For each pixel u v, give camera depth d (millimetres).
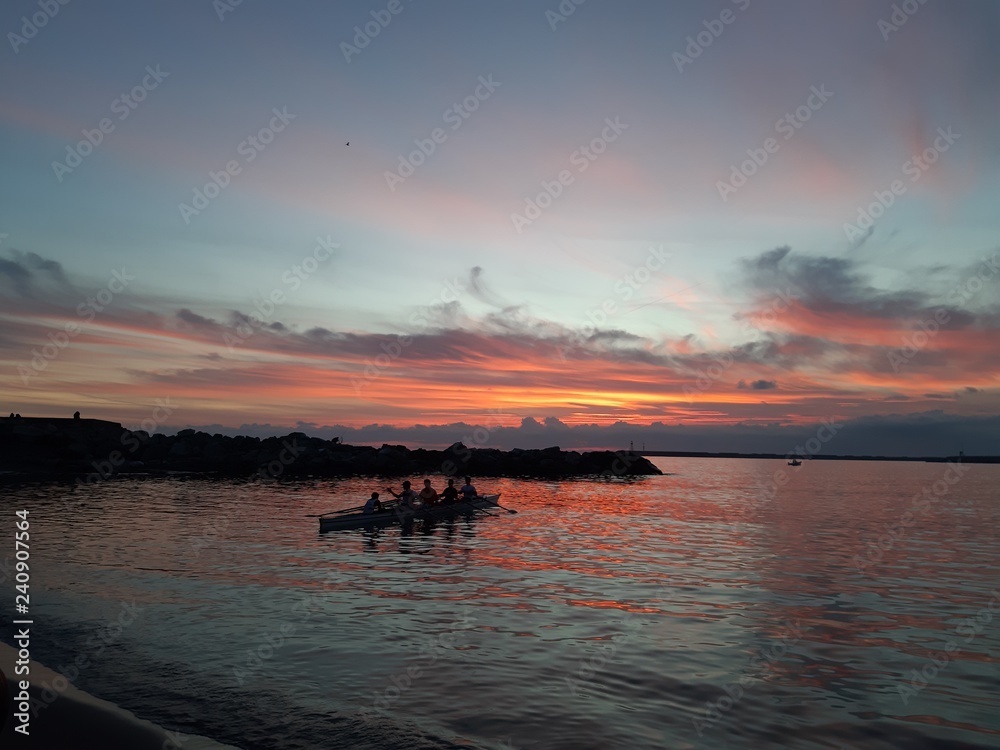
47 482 42781
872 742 7348
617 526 28078
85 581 14859
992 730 7715
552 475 71438
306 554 19312
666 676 9320
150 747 6918
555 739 7281
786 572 17547
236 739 7133
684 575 16875
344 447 72250
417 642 10719
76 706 7895
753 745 7227
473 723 7652
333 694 8461
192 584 14766
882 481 85250
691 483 69000
